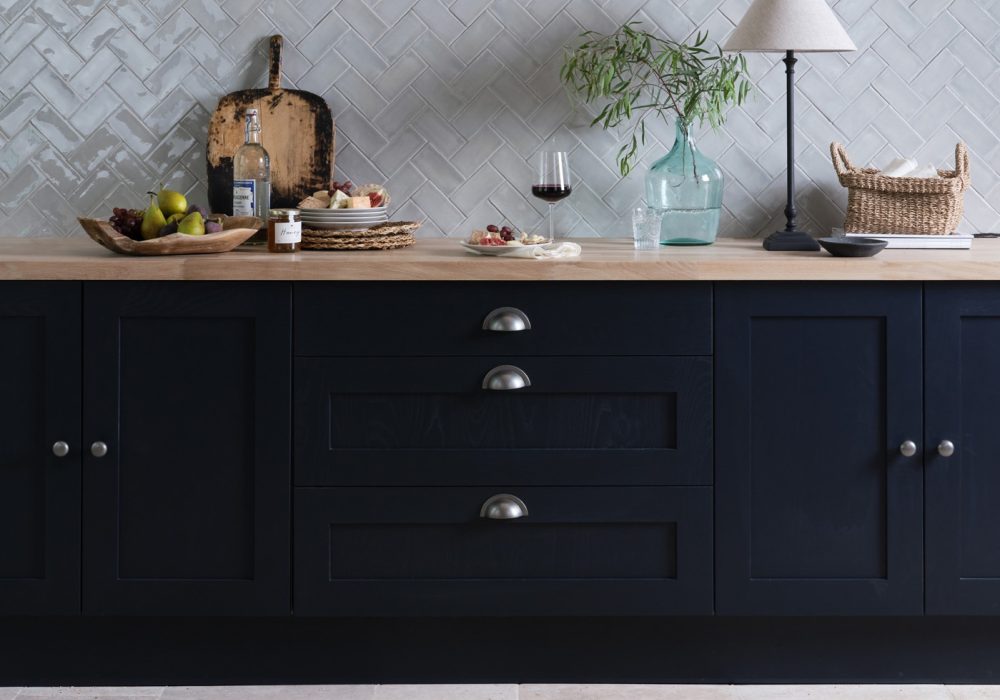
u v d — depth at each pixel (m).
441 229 3.00
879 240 2.61
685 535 2.38
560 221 3.01
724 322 2.35
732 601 2.39
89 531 2.38
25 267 2.31
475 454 2.37
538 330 2.35
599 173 3.00
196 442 2.37
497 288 2.34
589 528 2.39
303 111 2.93
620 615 2.45
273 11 2.95
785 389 2.36
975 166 2.97
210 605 2.39
